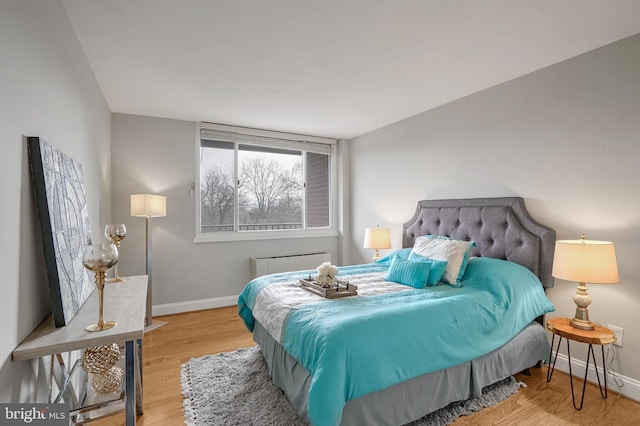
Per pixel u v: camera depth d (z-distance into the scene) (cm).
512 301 217
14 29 111
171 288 374
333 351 147
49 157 135
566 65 237
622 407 194
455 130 321
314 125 411
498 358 206
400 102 326
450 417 181
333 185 491
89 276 182
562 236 239
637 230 203
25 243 119
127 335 122
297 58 233
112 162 345
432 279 244
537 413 188
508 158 274
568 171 236
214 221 405
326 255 456
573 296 224
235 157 418
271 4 172
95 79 259
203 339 298
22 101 117
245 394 204
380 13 180
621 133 210
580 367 227
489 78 269
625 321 208
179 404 197
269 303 219
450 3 171
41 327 127
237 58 233
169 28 194
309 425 163
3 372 99
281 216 454
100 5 171
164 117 371
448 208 318
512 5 173
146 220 338
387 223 412
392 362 158
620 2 170
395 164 397
